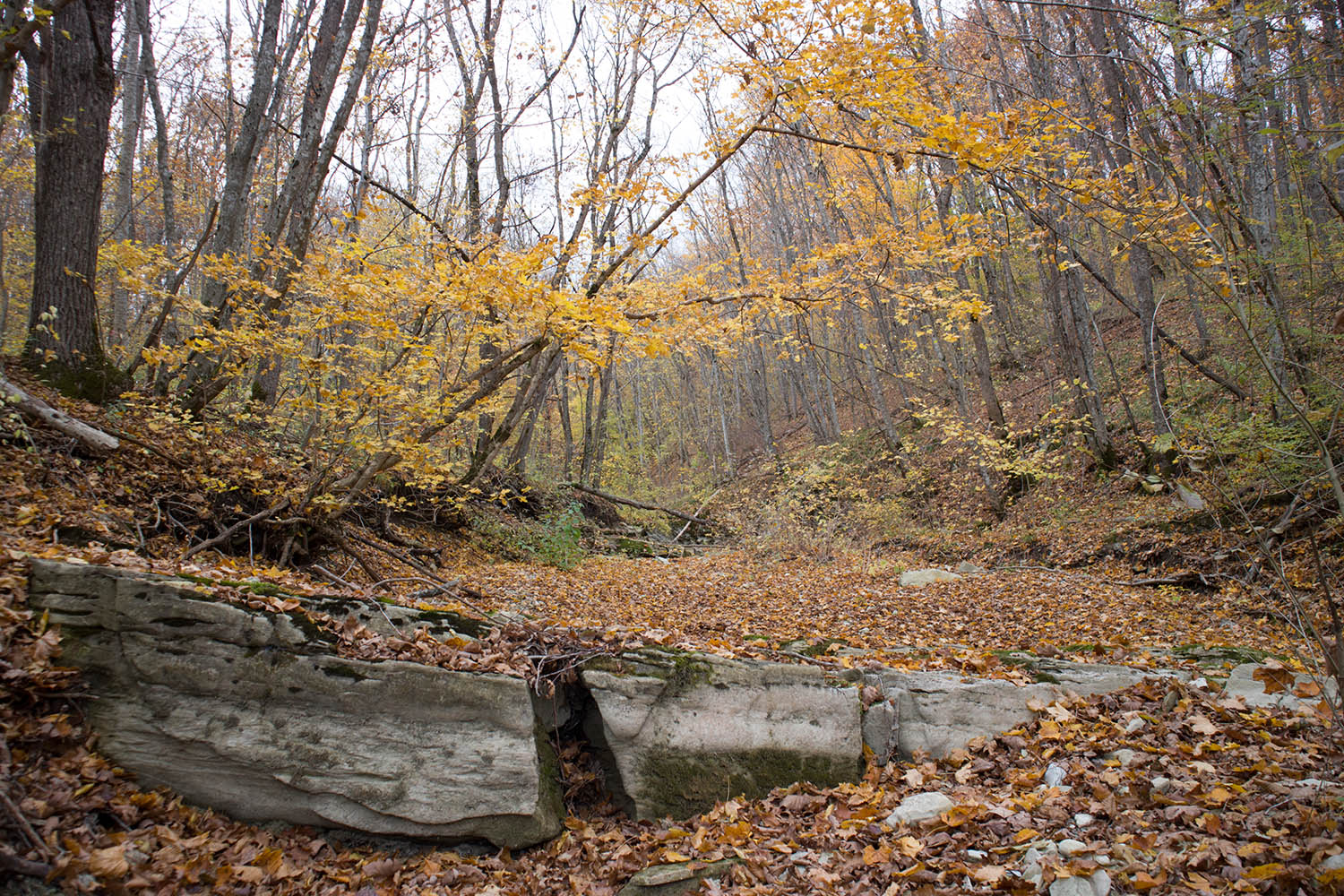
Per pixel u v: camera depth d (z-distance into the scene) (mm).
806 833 3471
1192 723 3785
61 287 7375
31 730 3021
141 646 3377
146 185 15688
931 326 16156
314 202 7762
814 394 25609
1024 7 9750
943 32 8859
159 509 6145
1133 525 10789
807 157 16359
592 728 4090
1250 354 4004
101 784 3084
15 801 2736
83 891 2561
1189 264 3281
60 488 5664
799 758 4137
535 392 11531
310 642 3607
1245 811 2820
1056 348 15680
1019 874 2717
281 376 9594
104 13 7609
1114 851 2701
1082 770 3535
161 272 7465
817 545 14117
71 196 7438
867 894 2824
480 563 10688
